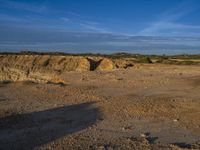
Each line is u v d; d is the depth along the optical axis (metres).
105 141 10.16
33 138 10.52
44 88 23.11
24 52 55.75
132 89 21.28
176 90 19.97
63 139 10.41
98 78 27.84
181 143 9.92
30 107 15.87
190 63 45.84
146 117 13.34
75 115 13.96
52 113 14.41
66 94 20.14
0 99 18.64
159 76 27.17
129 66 40.81
